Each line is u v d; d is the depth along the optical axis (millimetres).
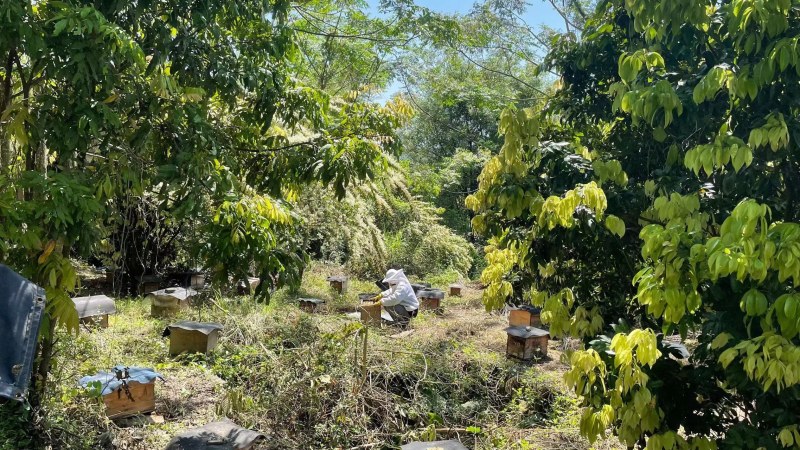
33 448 3510
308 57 11883
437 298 9516
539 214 3125
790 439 2250
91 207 3027
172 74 3768
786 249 2025
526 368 6254
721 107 2916
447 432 4734
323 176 4184
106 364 4977
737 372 2512
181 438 3412
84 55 2812
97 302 6320
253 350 5684
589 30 3658
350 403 4582
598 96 3689
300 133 6422
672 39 2939
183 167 3449
